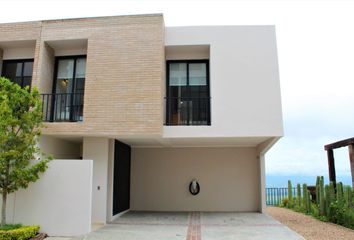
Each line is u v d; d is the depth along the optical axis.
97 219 9.24
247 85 9.30
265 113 9.15
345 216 8.94
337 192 9.87
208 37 9.66
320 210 10.57
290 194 14.68
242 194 11.88
